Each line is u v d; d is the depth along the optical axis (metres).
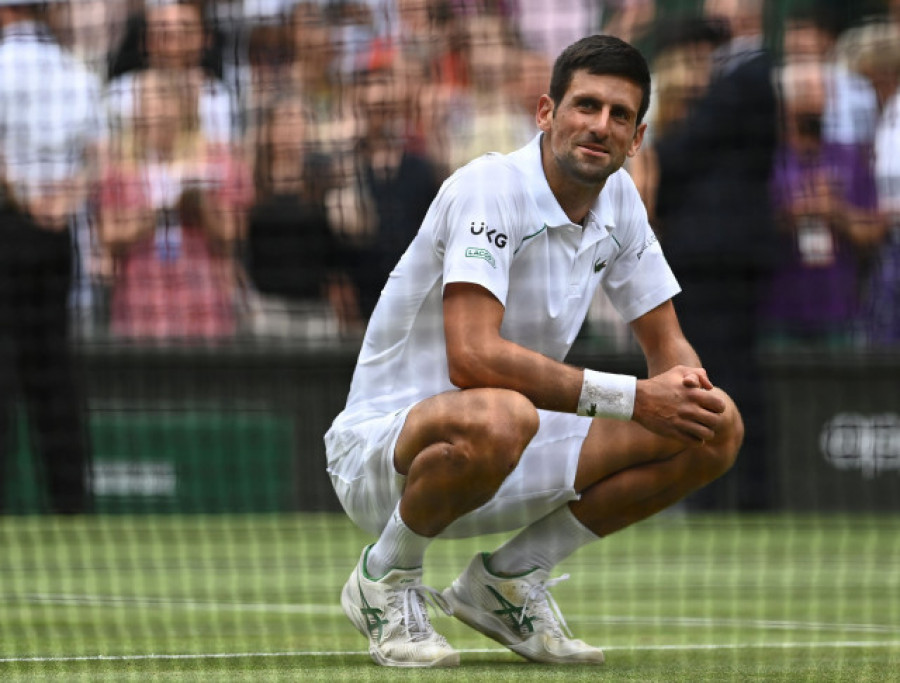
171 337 31.64
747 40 29.00
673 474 12.73
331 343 31.42
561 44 32.41
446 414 11.90
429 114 31.45
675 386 12.13
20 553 25.25
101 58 32.09
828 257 30.73
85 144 31.38
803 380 30.55
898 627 16.52
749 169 28.59
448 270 12.23
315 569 23.14
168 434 30.91
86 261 31.91
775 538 27.27
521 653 13.02
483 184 12.34
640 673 12.13
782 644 14.71
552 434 12.87
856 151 30.83
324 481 30.89
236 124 32.22
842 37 31.75
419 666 12.40
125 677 11.70
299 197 31.55
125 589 20.44
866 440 30.59
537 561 13.04
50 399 30.31
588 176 12.27
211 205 31.89
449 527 12.89
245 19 32.22
